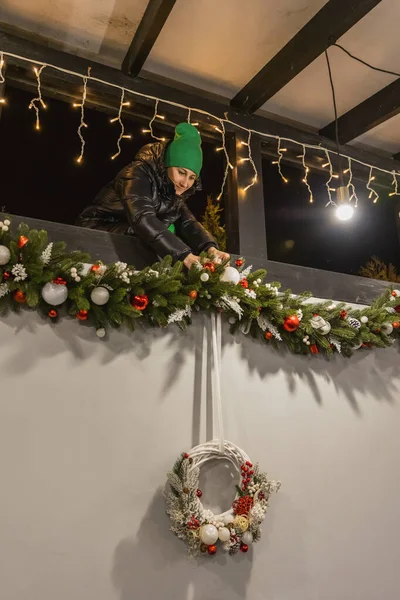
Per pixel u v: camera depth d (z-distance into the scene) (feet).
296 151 7.43
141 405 4.84
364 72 6.81
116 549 4.36
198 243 5.78
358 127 7.41
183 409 5.03
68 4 5.65
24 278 4.23
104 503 4.43
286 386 5.71
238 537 4.52
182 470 4.59
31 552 4.07
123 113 6.48
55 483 4.30
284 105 7.41
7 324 4.47
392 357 6.71
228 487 5.05
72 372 4.62
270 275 6.25
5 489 4.11
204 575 4.64
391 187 8.50
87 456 4.48
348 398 6.11
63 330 4.68
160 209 5.48
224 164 7.07
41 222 4.99
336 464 5.73
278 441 5.45
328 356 6.15
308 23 6.00
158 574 4.45
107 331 4.88
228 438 5.18
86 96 6.15
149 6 5.61
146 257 5.43
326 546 5.34
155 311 4.82
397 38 6.23
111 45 6.26
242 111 7.07
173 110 6.49
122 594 4.28
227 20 5.94
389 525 5.81
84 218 5.60
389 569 5.62
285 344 5.86
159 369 5.03
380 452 6.09
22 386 4.39
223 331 5.51
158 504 4.64
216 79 6.86
